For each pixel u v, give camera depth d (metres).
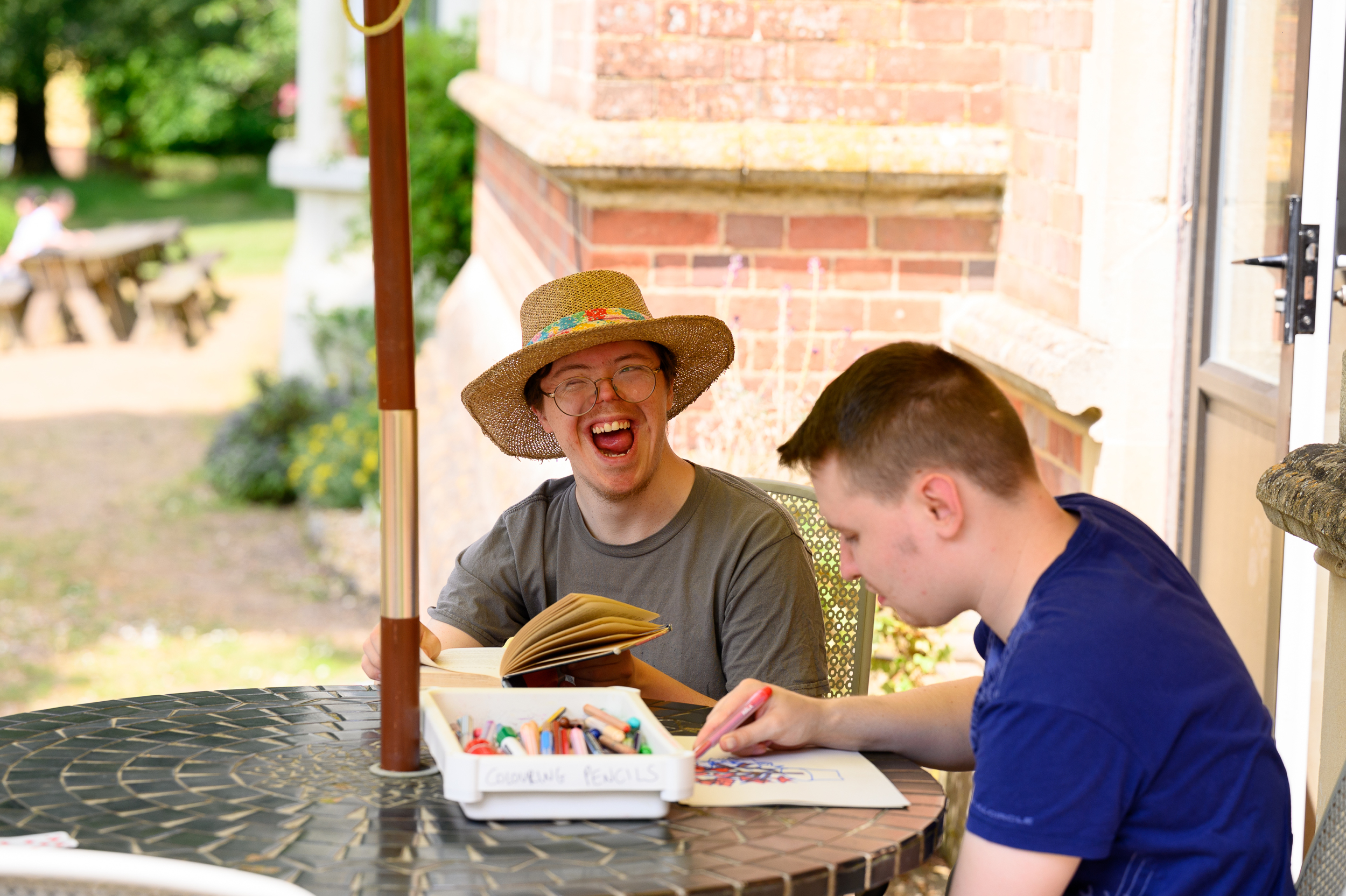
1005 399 1.77
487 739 1.86
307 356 11.23
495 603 2.81
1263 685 3.38
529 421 2.87
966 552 1.74
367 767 1.89
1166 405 3.79
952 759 2.08
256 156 34.81
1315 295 3.07
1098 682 1.60
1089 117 3.81
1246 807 1.66
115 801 1.75
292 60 31.00
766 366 4.62
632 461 2.61
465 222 9.98
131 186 31.34
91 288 15.94
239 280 20.36
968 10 4.50
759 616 2.60
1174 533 3.82
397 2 1.77
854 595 2.93
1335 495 2.24
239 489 9.98
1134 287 3.75
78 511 9.65
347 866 1.56
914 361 1.77
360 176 11.06
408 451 1.83
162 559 8.60
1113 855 1.67
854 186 4.46
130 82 32.28
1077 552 1.72
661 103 4.46
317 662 6.75
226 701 2.20
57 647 6.96
